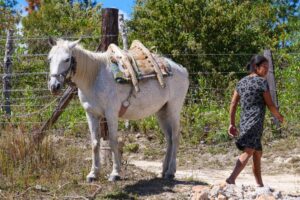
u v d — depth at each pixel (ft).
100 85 30.71
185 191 30.19
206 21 64.54
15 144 33.17
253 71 28.76
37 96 44.04
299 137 45.44
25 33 65.87
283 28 90.58
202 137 46.24
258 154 28.60
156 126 47.47
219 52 65.10
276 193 27.58
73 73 29.94
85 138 44.29
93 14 82.84
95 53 31.32
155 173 34.78
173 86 33.37
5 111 41.86
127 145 44.45
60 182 31.17
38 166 32.68
